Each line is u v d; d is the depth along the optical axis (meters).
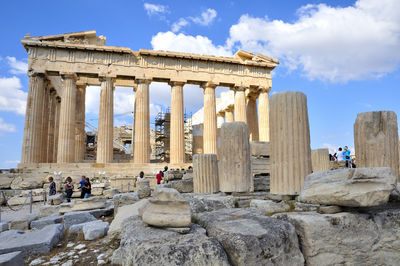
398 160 6.72
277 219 4.77
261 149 13.23
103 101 28.89
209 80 32.41
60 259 5.66
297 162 6.87
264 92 34.56
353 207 5.11
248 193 8.72
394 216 5.14
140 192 13.99
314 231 4.51
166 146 39.25
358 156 7.13
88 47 28.88
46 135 29.77
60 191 19.45
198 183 10.06
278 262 4.06
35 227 9.15
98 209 10.76
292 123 7.00
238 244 3.88
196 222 5.46
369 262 4.79
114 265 5.07
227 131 8.97
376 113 6.91
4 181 20.70
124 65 30.03
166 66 31.34
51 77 31.22
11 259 4.42
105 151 27.78
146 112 29.75
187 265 3.60
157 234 4.31
